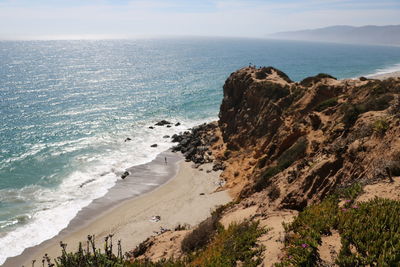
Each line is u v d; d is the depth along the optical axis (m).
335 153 19.52
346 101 34.56
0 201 41.09
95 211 39.28
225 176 47.19
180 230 25.94
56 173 50.38
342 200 14.30
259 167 38.41
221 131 63.94
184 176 50.00
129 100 105.25
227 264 13.02
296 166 23.84
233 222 18.69
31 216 37.84
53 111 87.62
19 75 147.25
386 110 24.45
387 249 9.69
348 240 10.66
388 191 13.21
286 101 50.06
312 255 10.52
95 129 74.12
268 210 18.50
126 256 23.42
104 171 51.81
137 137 70.06
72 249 31.59
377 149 17.25
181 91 123.56
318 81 49.22
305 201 17.77
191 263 15.63
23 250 31.69
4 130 69.69
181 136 68.69
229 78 67.88
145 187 46.31
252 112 56.19
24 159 55.12
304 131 33.34
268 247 12.84
